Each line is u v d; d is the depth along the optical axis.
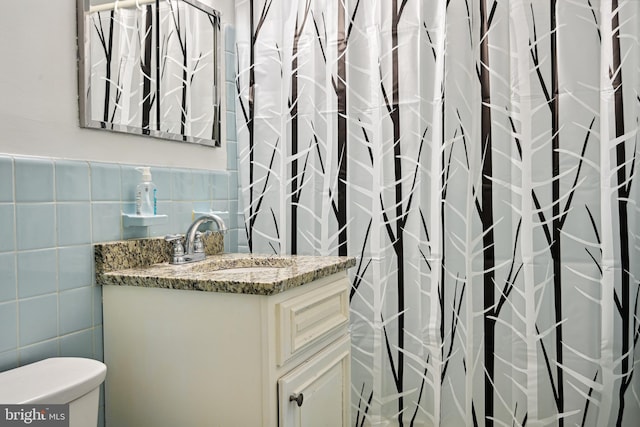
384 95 1.99
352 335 2.06
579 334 1.82
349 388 1.71
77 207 1.45
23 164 1.30
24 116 1.32
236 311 1.30
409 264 1.99
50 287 1.37
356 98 2.03
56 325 1.38
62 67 1.42
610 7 1.76
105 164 1.54
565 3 1.81
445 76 1.89
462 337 1.92
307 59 2.09
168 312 1.40
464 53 1.88
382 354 2.02
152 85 1.73
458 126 1.89
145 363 1.44
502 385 1.89
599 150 1.79
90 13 1.49
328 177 2.07
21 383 1.16
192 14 1.93
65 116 1.43
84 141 1.49
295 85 2.11
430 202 1.95
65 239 1.41
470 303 1.90
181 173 1.87
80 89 1.46
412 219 1.98
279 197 2.15
